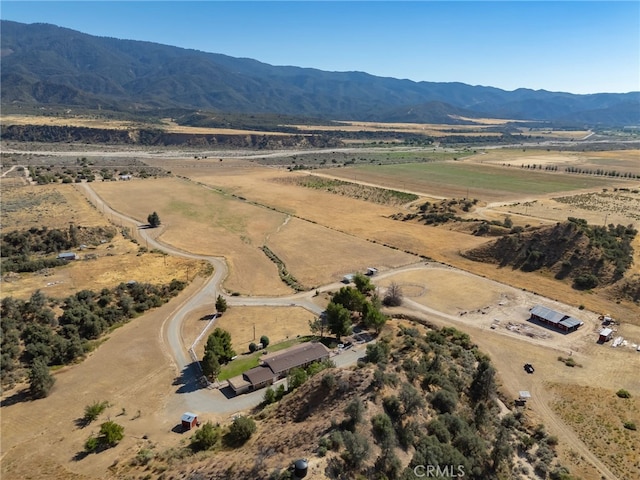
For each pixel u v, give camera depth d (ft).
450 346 272.31
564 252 410.31
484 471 177.17
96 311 321.93
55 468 190.70
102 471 187.62
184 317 333.62
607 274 375.66
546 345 292.61
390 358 236.84
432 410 200.44
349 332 300.40
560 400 237.25
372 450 167.12
